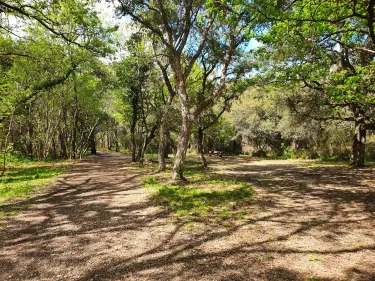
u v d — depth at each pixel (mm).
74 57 20375
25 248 5449
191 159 34312
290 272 4332
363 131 19734
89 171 19188
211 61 18109
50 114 33500
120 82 23094
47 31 19891
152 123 25547
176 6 13945
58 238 5984
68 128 39906
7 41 14008
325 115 20891
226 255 4992
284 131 32156
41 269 4559
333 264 4605
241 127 39000
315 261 4723
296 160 31156
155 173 17031
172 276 4234
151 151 40406
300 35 7668
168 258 4902
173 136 36188
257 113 38125
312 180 14492
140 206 8625
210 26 13477
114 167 22078
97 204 9055
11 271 4504
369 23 6125
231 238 5844
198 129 20953
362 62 16141
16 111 21328
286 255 4977
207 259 4832
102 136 71500
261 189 11641
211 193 10117
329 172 17969
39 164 25391
